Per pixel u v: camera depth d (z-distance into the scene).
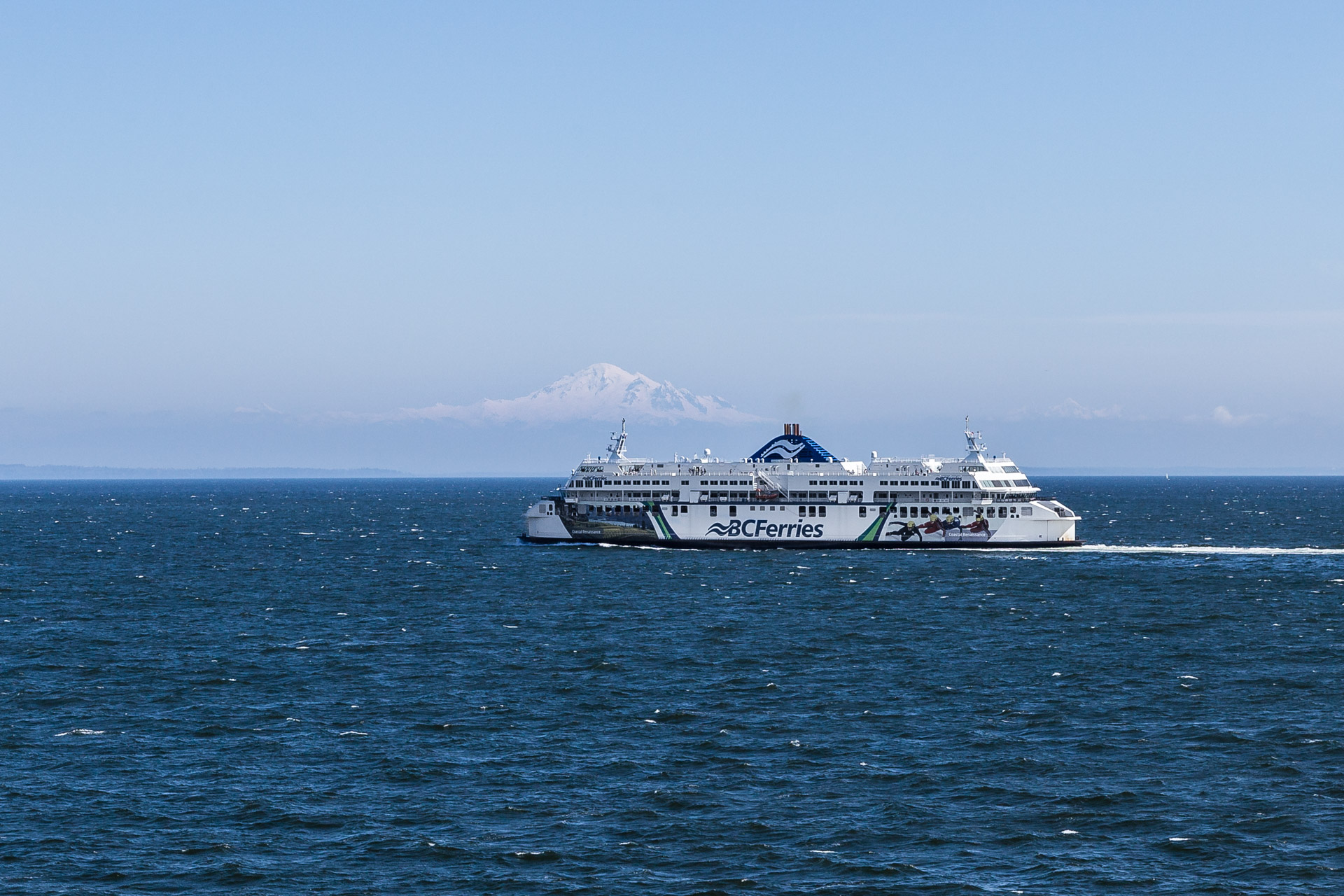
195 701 90.50
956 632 120.25
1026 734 80.44
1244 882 56.88
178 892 56.25
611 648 111.62
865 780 70.88
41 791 68.94
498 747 77.75
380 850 60.84
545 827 63.72
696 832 63.09
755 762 74.38
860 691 93.25
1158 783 69.88
